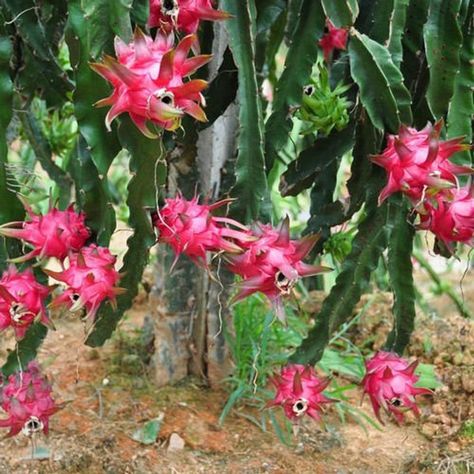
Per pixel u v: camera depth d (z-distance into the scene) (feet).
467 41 4.19
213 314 5.54
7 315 3.65
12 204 4.04
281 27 5.32
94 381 5.80
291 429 5.37
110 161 3.72
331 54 4.89
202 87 3.01
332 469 5.05
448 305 9.32
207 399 5.65
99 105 3.05
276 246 3.59
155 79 2.98
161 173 3.59
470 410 5.52
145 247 3.80
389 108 3.86
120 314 4.19
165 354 5.71
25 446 5.08
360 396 5.81
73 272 3.55
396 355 4.45
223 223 3.96
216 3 4.11
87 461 4.99
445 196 3.52
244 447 5.20
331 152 4.57
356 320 6.34
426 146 3.52
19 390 4.18
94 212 3.85
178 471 4.95
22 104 5.58
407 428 5.50
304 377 4.23
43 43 4.41
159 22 3.61
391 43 4.02
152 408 5.50
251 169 3.90
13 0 4.27
